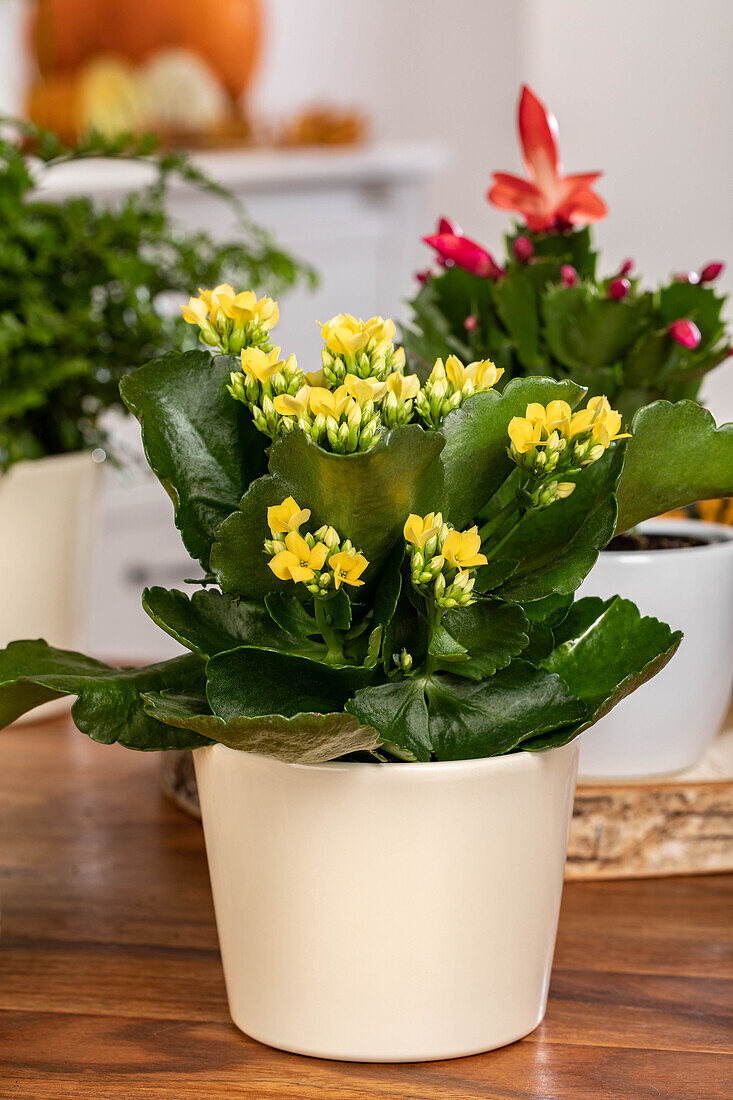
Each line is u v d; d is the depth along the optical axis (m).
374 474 0.81
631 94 3.81
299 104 4.30
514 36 4.31
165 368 0.87
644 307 1.04
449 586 0.83
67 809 1.18
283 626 0.86
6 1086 0.89
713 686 1.08
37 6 3.27
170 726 0.90
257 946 0.90
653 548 1.15
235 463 0.88
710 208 3.79
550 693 0.88
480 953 0.89
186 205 2.96
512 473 0.89
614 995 0.96
